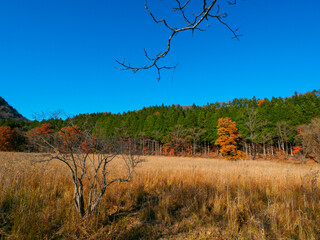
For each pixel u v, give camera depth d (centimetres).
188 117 5022
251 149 4272
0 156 716
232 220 352
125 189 539
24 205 334
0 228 281
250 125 3706
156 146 4750
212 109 6631
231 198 470
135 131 5016
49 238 276
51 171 595
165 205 434
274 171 916
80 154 362
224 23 134
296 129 3362
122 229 320
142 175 699
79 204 328
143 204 454
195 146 4650
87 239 278
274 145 4538
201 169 992
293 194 497
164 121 5206
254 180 655
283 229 321
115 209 414
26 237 263
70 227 300
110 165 828
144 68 132
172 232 319
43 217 313
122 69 128
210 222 351
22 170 504
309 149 2733
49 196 432
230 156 3127
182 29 132
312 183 524
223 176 705
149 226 336
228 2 128
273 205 412
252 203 436
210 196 483
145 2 121
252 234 311
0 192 393
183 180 660
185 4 129
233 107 5994
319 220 342
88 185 518
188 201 454
